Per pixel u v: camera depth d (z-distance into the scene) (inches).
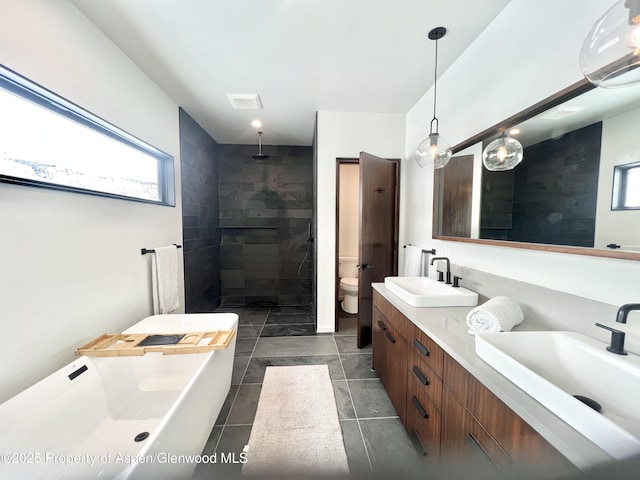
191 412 44.3
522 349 37.7
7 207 40.7
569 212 41.1
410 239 106.4
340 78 82.0
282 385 75.6
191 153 111.9
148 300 79.1
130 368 57.4
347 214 153.4
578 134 39.7
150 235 80.6
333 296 114.5
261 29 60.3
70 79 52.0
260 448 53.6
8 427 36.1
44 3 46.5
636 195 32.7
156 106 84.4
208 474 30.1
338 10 54.9
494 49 57.9
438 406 43.3
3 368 40.4
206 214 131.3
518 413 26.6
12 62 41.4
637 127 32.4
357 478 30.6
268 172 152.9
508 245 52.6
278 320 131.1
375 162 99.7
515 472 27.0
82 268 55.0
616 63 26.9
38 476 37.6
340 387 74.9
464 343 40.9
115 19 56.6
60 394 43.3
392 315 65.6
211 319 72.5
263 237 155.9
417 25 59.4
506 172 54.2
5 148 42.6
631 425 24.3
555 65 43.5
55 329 48.8
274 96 93.4
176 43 64.7
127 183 74.1
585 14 38.5
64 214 50.6
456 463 37.8
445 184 78.3
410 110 105.7
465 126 68.9
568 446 21.9
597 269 37.5
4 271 40.4
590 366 33.7
